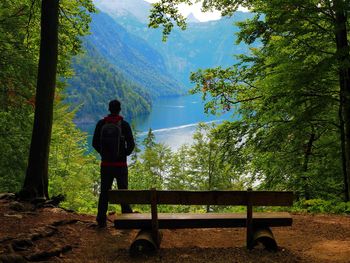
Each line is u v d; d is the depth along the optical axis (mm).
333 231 7672
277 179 17422
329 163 15930
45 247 5961
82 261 5602
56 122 23234
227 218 6113
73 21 14547
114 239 6707
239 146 16188
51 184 26719
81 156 37500
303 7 11547
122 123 7180
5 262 5090
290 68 12070
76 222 7434
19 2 14562
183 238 7070
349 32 13422
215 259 5734
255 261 5641
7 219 7250
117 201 6027
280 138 14297
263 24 12117
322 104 12305
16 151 18297
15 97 14711
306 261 5664
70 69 16688
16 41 15109
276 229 7883
